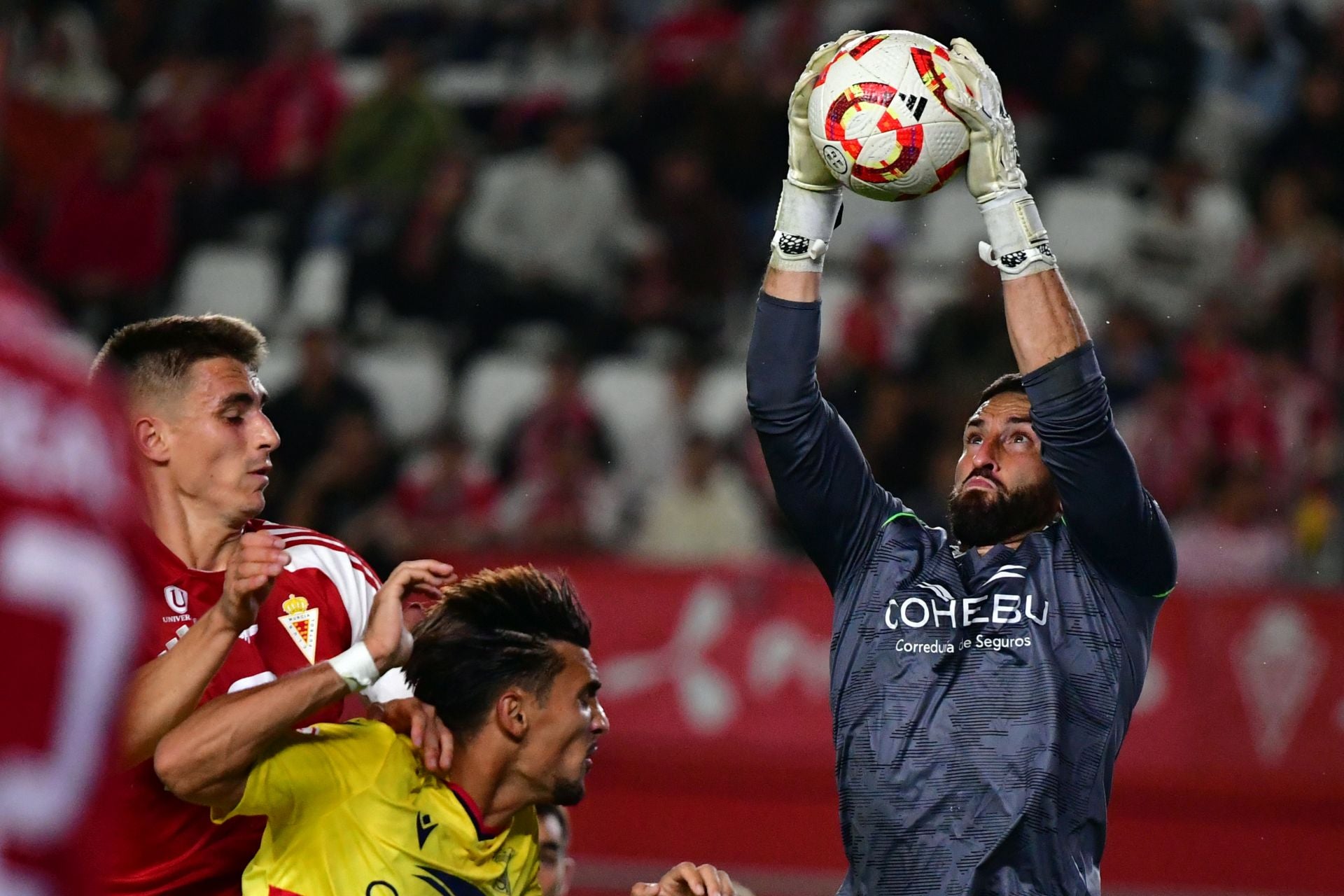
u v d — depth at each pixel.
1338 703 28.84
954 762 12.09
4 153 43.31
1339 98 42.56
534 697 11.95
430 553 31.38
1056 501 12.95
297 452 35.31
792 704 29.27
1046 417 12.08
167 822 12.50
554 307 41.06
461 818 11.98
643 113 43.09
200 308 42.38
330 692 11.15
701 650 29.67
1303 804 28.58
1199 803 28.67
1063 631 12.41
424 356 40.41
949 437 34.88
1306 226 40.47
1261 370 36.62
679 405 37.66
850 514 12.95
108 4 46.59
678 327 40.66
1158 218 41.06
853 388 35.78
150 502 13.22
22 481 5.71
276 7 47.62
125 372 13.20
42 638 5.70
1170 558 12.59
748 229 42.34
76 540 5.84
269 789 11.46
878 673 12.49
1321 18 46.31
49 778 5.68
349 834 11.78
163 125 44.59
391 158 42.50
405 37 47.88
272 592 13.55
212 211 43.84
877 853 12.21
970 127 12.30
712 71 43.25
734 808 28.95
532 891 12.71
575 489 35.16
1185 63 43.47
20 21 45.16
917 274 41.72
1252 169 42.44
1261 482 34.88
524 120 44.56
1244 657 29.11
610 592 30.12
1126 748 28.91
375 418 35.72
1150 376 36.78
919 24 43.50
